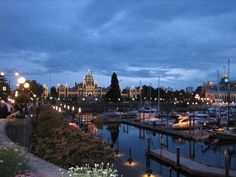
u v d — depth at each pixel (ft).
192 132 196.85
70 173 24.20
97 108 465.06
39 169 31.73
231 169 104.63
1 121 78.89
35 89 377.71
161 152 124.88
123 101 611.06
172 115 312.71
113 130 252.01
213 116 279.08
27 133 71.77
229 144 176.04
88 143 51.26
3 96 206.69
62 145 49.62
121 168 101.19
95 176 22.95
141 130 248.93
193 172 100.89
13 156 28.53
